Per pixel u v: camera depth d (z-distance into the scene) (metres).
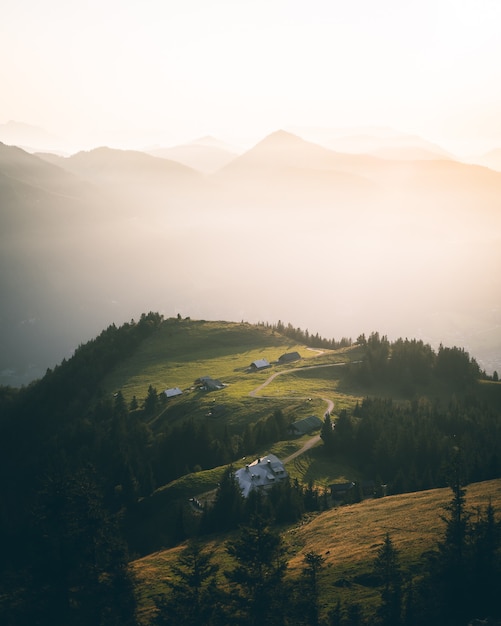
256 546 50.72
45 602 53.97
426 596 53.69
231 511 102.50
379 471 132.88
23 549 121.25
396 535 78.81
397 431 141.50
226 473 108.56
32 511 59.44
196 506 117.12
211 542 94.62
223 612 49.16
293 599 51.00
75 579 55.41
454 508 61.56
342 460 138.25
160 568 85.25
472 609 51.47
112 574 56.78
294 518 100.50
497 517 75.56
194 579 50.03
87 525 57.62
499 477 108.12
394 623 51.97
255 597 48.94
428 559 61.66
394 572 56.56
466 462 114.75
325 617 55.62
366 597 60.66
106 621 53.44
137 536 116.38
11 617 53.53
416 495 99.81
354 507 99.56
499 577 53.25
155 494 127.38
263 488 117.94
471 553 55.78
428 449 132.88
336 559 73.69
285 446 142.88
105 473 153.12
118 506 132.00
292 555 80.31
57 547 55.59
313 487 118.38
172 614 48.50
